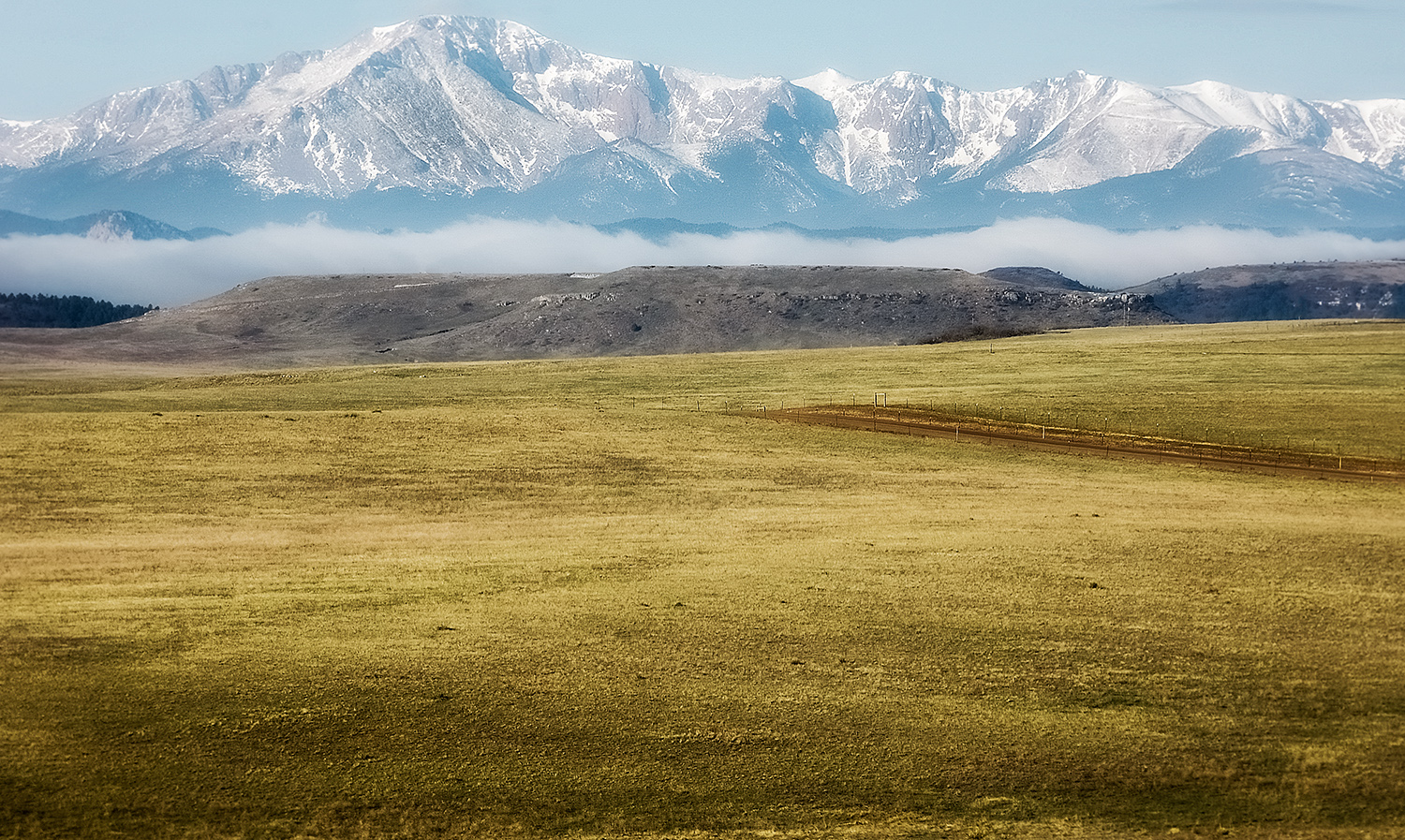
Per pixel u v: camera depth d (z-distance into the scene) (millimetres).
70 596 68875
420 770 49094
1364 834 45750
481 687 56156
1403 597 71875
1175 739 52500
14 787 46438
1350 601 70938
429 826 45656
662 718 53625
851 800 47844
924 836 45594
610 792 47969
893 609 68562
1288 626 66250
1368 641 63938
